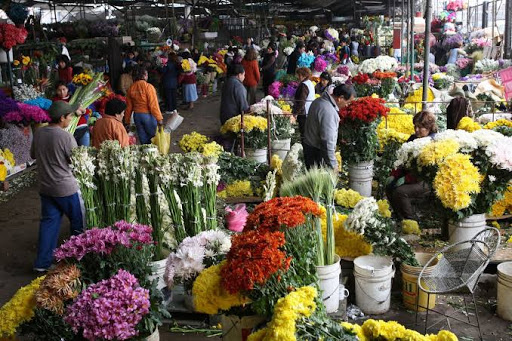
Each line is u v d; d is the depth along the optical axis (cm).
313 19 3884
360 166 624
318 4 3069
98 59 1478
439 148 440
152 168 426
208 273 307
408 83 1118
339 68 1247
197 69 1817
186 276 333
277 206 320
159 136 720
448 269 392
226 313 311
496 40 1791
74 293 307
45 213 505
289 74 1193
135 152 438
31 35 1495
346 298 418
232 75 815
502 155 429
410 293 418
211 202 435
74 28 1886
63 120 497
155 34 1944
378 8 2934
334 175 433
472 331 393
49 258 511
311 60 1223
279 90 1146
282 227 307
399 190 534
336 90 599
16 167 852
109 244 322
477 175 430
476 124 592
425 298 414
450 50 1853
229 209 521
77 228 504
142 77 761
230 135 780
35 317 317
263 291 286
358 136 610
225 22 3134
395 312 421
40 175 493
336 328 279
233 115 814
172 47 1809
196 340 385
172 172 425
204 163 430
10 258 549
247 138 761
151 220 433
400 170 545
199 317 409
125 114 769
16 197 759
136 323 291
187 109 1522
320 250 376
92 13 3134
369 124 608
